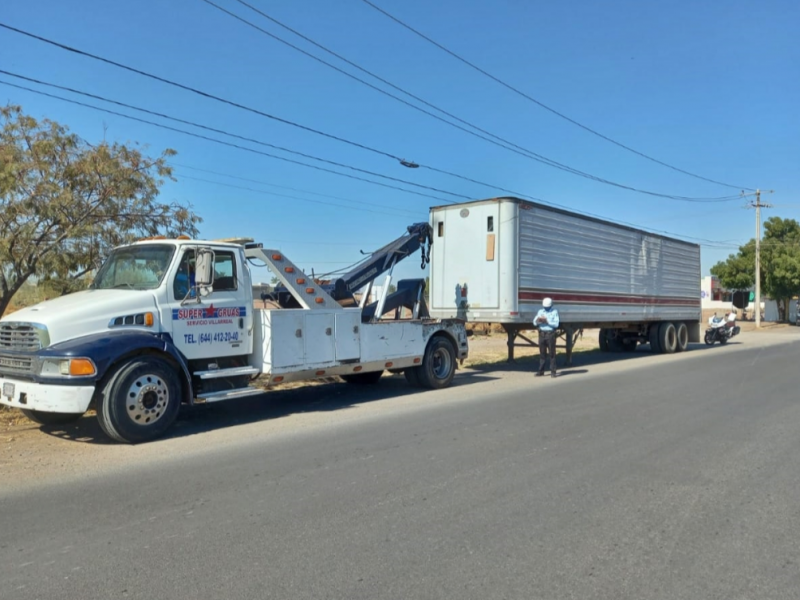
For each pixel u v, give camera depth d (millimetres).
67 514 5219
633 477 6191
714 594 3783
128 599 3740
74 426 8875
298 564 4195
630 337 22391
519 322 14367
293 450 7363
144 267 8641
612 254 18031
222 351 8906
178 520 5047
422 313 13125
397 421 9109
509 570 4094
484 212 14547
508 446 7477
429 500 5496
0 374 7992
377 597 3734
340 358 10430
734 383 13195
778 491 5762
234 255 9156
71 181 11242
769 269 49188
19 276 10961
